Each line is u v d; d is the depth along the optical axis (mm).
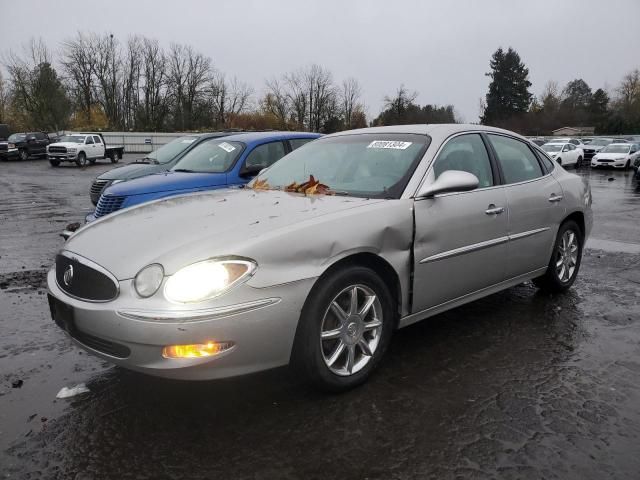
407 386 3229
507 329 4176
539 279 5008
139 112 67688
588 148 35594
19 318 4480
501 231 4078
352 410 2945
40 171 26531
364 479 2375
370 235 3156
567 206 4840
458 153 3971
